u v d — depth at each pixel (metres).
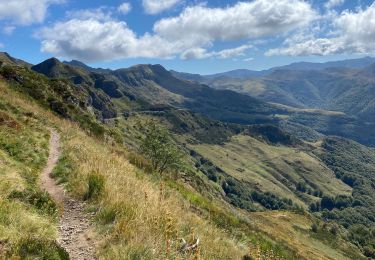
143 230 9.80
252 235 24.92
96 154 23.03
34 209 10.98
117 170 18.14
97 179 14.03
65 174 17.14
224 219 25.23
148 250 8.79
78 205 12.91
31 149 21.64
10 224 8.66
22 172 15.80
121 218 10.38
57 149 25.38
